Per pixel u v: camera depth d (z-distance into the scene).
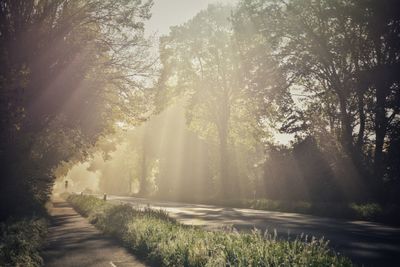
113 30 24.03
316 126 37.44
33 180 20.86
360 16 28.39
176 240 11.37
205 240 10.73
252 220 21.62
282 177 39.34
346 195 32.03
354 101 32.75
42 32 20.23
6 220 17.91
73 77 21.38
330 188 33.50
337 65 33.34
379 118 28.91
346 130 33.09
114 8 23.44
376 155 30.08
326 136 36.75
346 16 31.02
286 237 14.56
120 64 24.84
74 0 22.12
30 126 20.25
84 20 22.77
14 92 17.52
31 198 22.30
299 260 8.21
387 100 28.75
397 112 28.41
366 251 11.66
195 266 9.49
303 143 37.12
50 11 20.48
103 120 25.77
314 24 34.75
